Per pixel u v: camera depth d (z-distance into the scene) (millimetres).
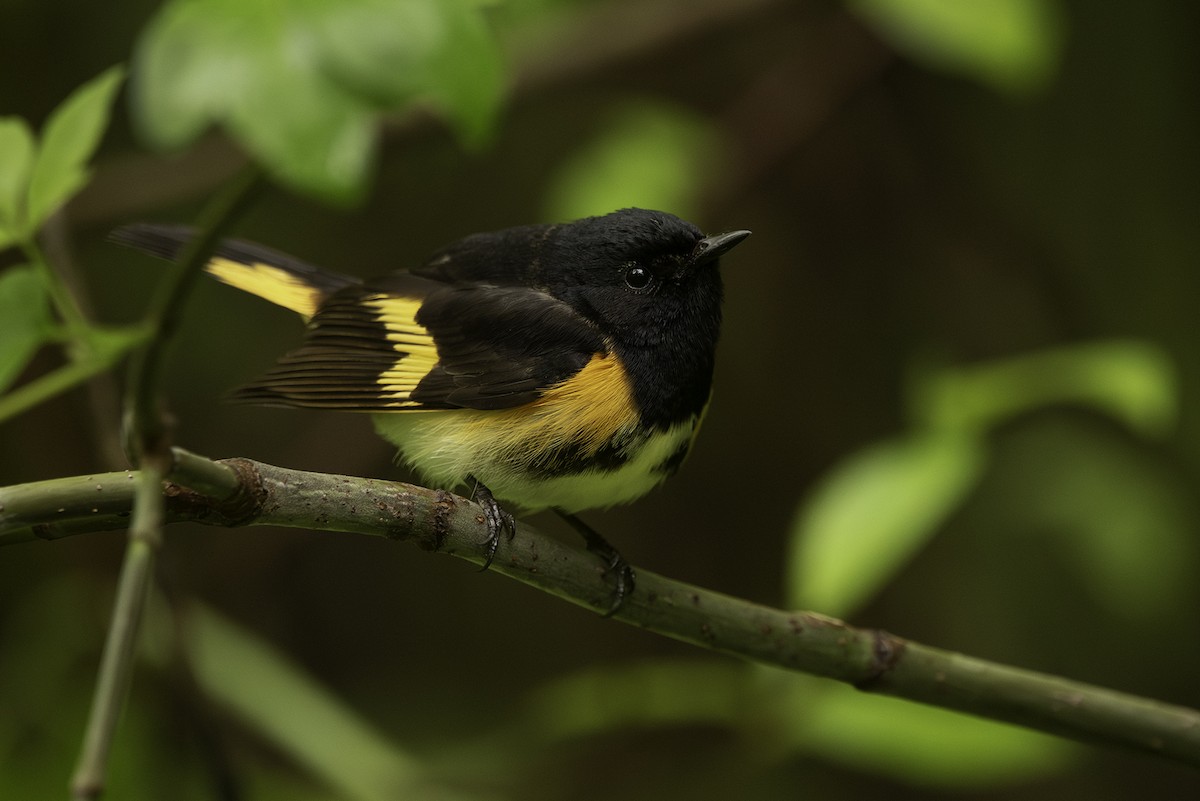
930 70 10688
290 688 7398
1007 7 7805
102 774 3018
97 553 8438
